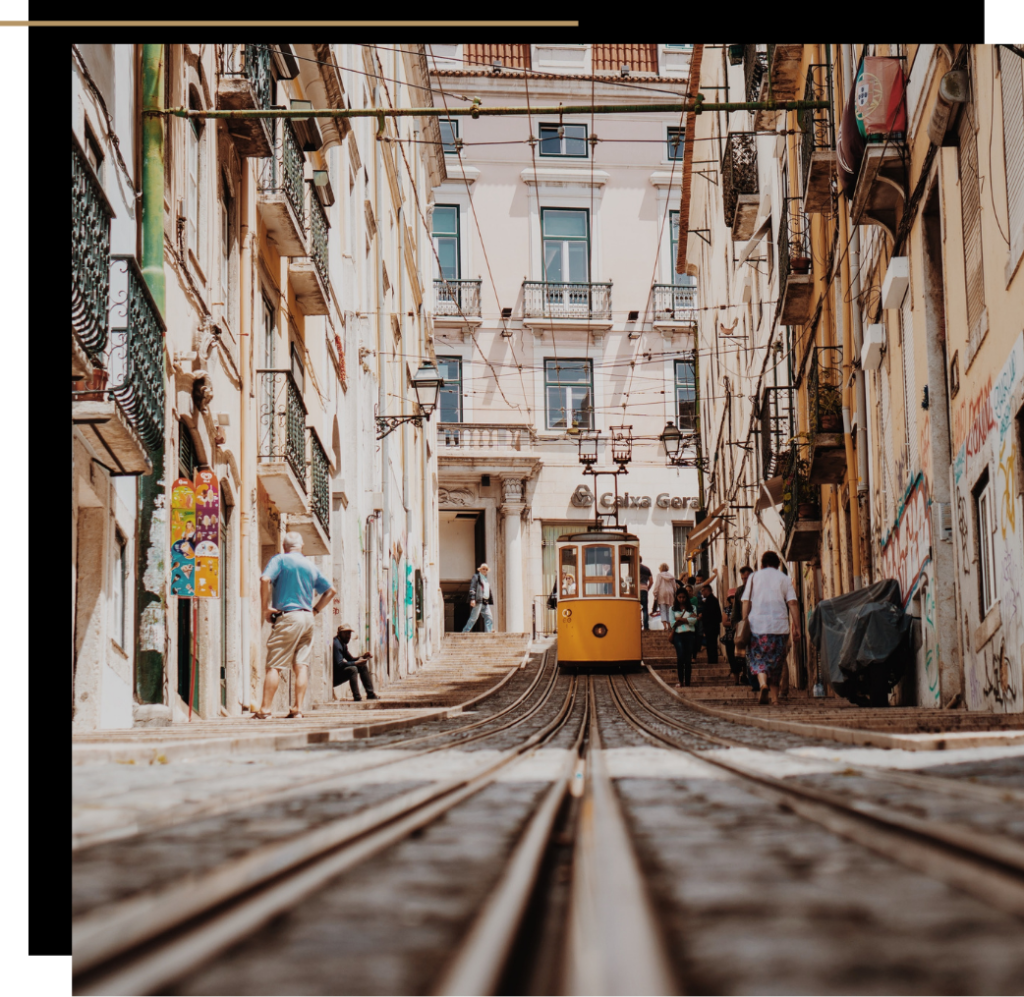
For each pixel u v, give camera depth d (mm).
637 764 4820
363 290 25672
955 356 10891
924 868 1773
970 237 10219
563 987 1147
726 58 28484
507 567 42406
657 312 44188
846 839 2176
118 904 1666
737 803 2951
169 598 11219
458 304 43719
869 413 15164
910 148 12148
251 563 15055
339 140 20656
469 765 4832
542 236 44594
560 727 10375
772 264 24047
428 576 36000
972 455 10328
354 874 1900
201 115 11227
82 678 9461
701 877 1791
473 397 43438
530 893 1696
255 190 15961
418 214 36750
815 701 14797
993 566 9922
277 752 6539
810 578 20906
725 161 27734
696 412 42719
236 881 1775
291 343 18391
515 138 44781
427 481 37062
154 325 10078
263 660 15586
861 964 1180
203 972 1236
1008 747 5215
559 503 42781
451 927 1457
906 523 13008
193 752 5793
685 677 21562
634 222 44719
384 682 25625
